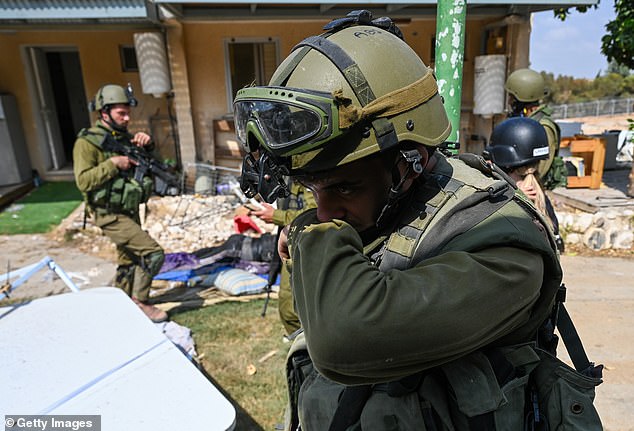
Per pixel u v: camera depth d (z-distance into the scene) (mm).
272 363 3363
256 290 4465
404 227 958
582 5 6688
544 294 966
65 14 6027
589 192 6547
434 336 768
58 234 6457
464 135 8695
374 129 867
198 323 3947
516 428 978
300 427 1333
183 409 1405
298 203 3018
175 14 6676
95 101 3883
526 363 976
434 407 962
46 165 9539
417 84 932
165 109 8867
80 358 1703
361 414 1043
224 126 8180
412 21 8023
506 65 7797
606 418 2672
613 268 4902
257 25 7945
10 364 1677
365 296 793
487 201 938
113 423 1354
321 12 7160
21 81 8938
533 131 2426
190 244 5961
